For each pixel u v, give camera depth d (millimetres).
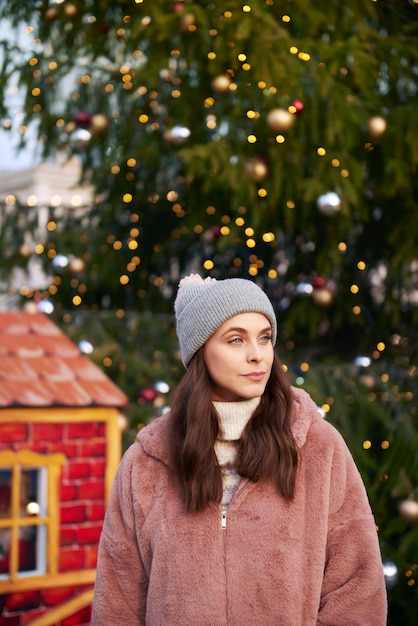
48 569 2295
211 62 3002
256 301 1425
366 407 3092
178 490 1451
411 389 3301
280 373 1478
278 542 1369
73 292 4172
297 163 3041
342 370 3236
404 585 2945
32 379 2393
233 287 1431
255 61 2756
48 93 3861
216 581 1362
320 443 1450
